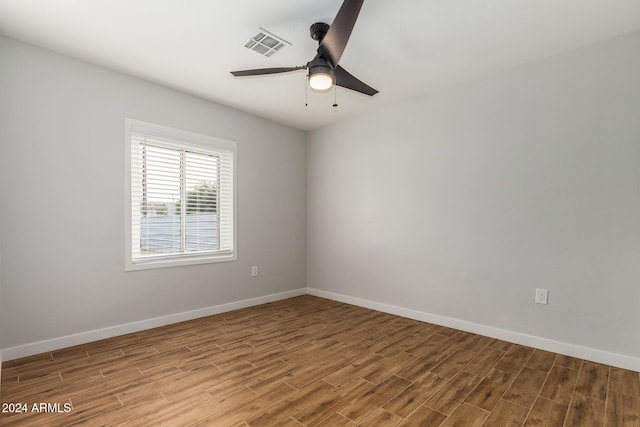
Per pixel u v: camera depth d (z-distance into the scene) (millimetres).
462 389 1978
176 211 3293
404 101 3484
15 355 2332
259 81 3031
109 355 2434
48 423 1631
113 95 2811
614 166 2291
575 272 2441
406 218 3469
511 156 2754
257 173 3973
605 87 2328
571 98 2467
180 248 3324
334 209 4223
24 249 2381
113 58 2615
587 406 1799
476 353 2508
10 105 2326
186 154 3375
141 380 2066
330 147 4277
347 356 2453
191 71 2836
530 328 2646
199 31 2240
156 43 2396
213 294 3533
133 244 2988
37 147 2436
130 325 2906
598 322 2346
